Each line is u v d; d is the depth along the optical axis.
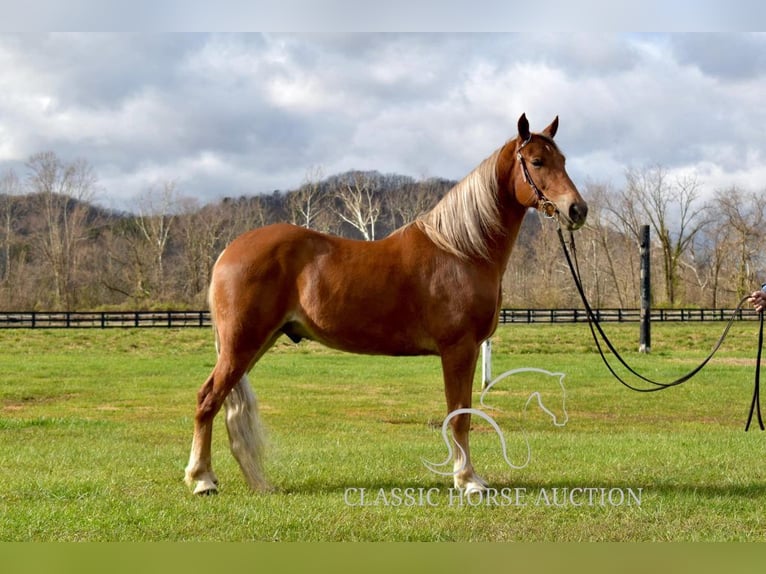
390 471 7.12
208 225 58.34
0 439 9.38
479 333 6.20
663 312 41.81
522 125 6.23
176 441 9.43
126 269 56.47
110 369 20.42
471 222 6.17
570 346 29.30
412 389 16.80
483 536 5.09
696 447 8.61
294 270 6.16
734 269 57.00
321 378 18.78
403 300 6.13
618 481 6.70
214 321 6.29
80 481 6.46
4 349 26.36
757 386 6.41
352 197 45.91
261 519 5.36
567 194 6.05
